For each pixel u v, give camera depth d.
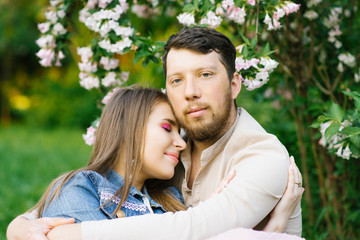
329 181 3.11
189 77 1.89
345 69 2.93
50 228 1.76
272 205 1.86
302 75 3.01
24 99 13.16
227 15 2.55
